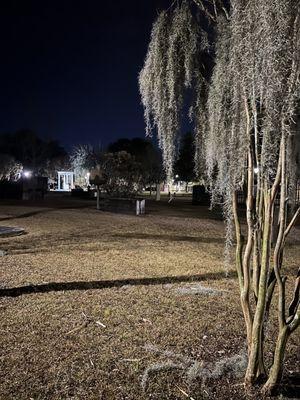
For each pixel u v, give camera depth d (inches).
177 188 1856.5
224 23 105.4
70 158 1916.8
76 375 117.6
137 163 1112.8
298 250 361.4
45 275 232.1
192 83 121.2
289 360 131.5
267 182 98.0
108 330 151.7
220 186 109.3
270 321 166.9
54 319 161.0
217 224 575.8
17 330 148.8
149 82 118.3
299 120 99.7
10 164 1637.6
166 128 118.2
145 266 269.1
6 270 240.2
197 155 127.4
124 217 623.2
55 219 547.2
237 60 90.4
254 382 111.3
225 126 105.3
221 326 159.5
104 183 960.9
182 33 114.9
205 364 126.3
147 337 146.3
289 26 83.9
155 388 112.4
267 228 99.7
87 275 236.4
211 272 256.7
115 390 110.8
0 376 115.5
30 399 104.7
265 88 85.1
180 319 165.9
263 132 92.0
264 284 102.8
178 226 532.7
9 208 710.5
